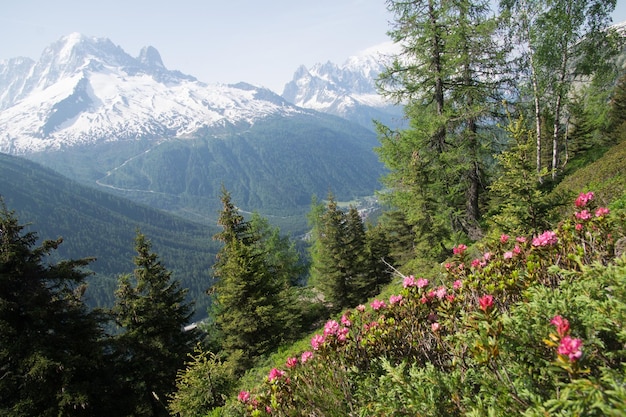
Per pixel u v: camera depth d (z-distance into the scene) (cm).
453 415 250
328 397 325
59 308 1410
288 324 1981
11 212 1375
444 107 1563
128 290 1955
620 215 357
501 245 444
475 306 329
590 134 2644
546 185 1973
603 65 1967
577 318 226
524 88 1806
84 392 1247
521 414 210
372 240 3344
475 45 1480
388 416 270
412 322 354
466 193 1706
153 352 1872
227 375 1303
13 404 1246
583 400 176
